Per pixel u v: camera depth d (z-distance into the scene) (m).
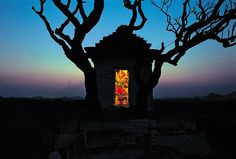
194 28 12.10
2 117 13.16
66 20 11.25
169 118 11.26
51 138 10.36
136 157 8.45
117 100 15.29
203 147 10.43
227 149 10.88
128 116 12.10
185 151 10.09
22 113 14.09
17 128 11.38
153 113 14.33
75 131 9.51
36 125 11.51
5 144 10.36
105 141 8.58
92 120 9.71
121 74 15.62
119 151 8.21
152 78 12.10
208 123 12.79
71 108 16.03
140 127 10.02
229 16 12.05
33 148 10.17
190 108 19.73
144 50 13.11
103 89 15.09
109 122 9.80
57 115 12.48
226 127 12.62
